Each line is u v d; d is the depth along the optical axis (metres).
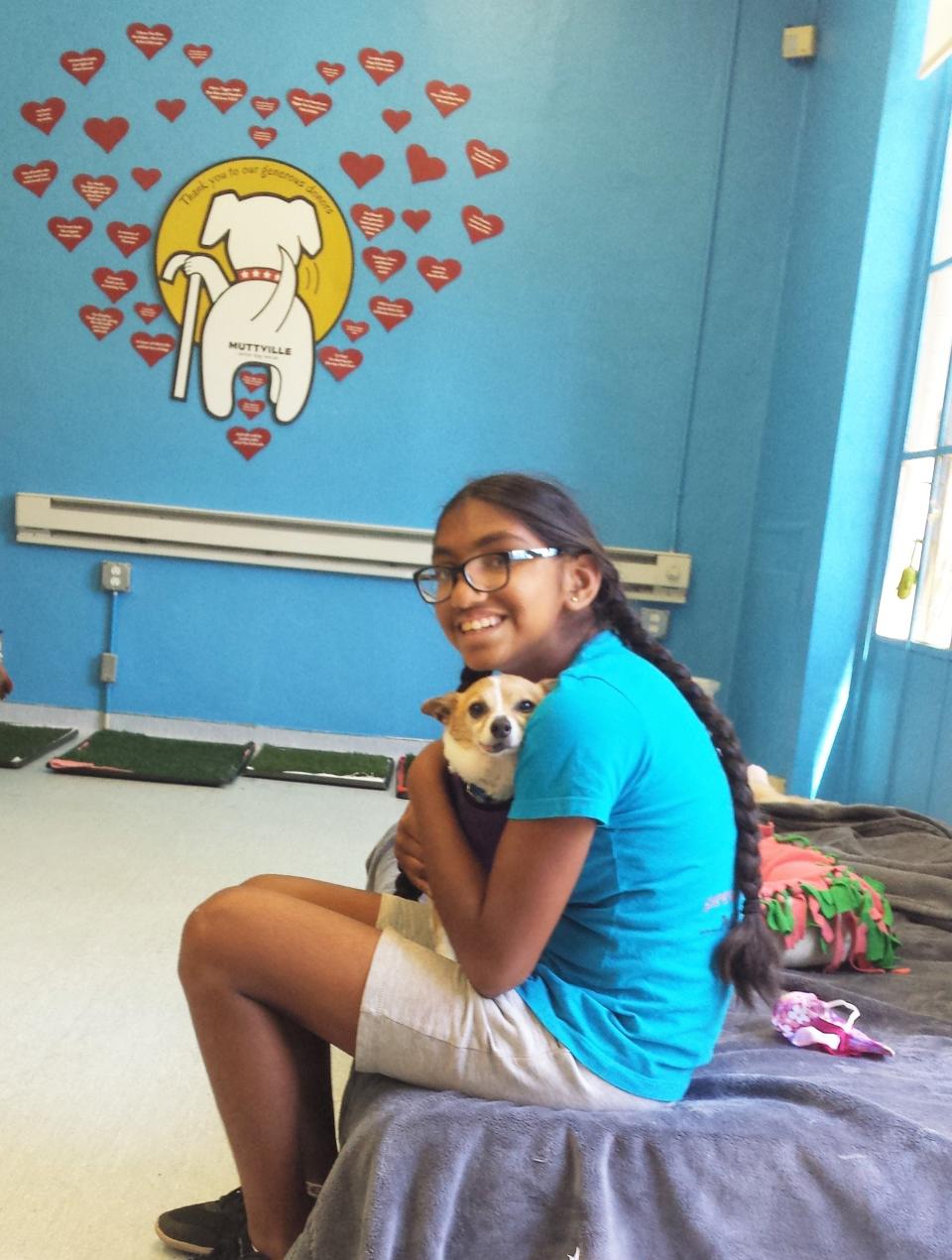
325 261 3.99
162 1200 1.54
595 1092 1.10
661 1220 1.04
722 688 4.15
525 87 3.94
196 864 2.89
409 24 3.90
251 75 3.91
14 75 3.90
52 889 2.63
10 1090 1.78
